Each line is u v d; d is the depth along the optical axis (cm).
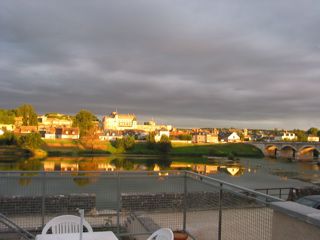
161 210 789
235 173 7131
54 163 8688
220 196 604
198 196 721
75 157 10662
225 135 18912
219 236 602
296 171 8281
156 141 13562
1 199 734
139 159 10619
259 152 14100
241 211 552
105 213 807
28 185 752
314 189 1511
